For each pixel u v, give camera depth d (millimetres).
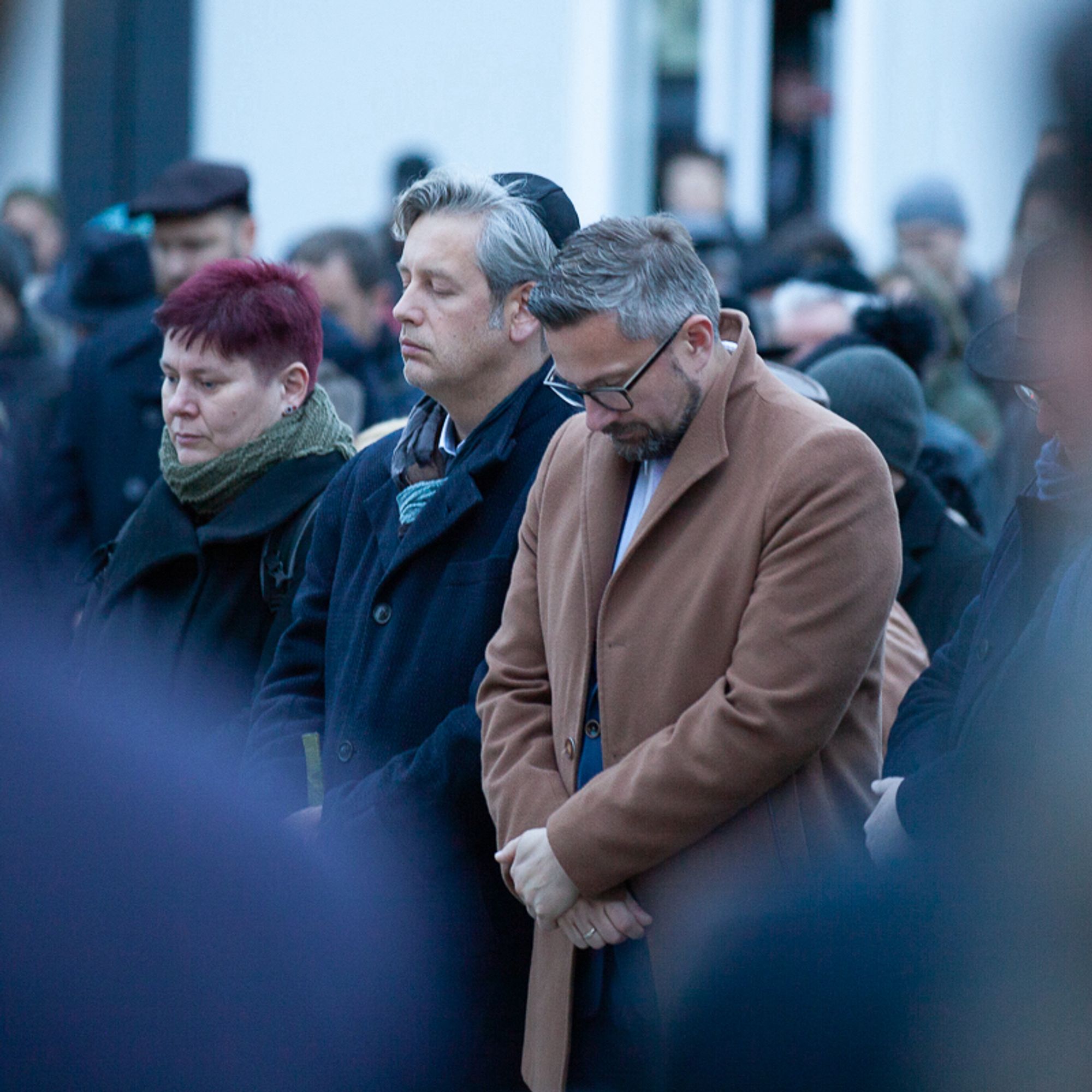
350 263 18750
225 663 10781
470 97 26344
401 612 9758
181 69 25672
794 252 20891
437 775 9109
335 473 11133
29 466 17156
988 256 21094
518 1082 9430
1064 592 6887
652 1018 8258
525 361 9922
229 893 3680
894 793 7719
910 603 12289
